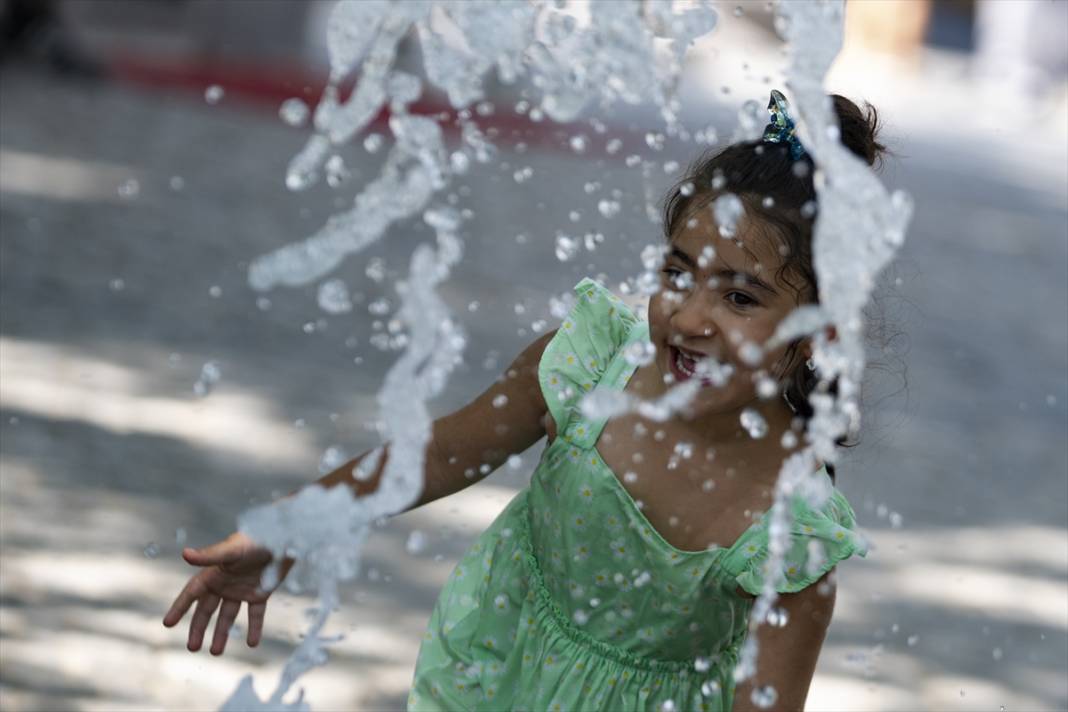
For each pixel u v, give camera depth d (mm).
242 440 10828
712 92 40562
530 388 5035
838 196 4293
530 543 5125
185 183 21734
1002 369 17203
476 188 23312
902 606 9406
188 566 8602
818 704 7855
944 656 8703
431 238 19312
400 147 4969
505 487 10422
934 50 72438
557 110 5223
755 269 4477
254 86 34906
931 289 22016
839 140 4832
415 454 4770
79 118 27344
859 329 4355
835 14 4336
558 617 4980
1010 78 62375
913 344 17906
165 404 11516
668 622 4797
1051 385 16672
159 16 40781
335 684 7402
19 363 12148
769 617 4465
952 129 49094
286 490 9883
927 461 12680
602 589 4852
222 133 27719
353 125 5051
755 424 4484
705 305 4527
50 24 32750
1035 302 22109
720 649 4914
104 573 8406
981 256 25984
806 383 4723
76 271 15578
